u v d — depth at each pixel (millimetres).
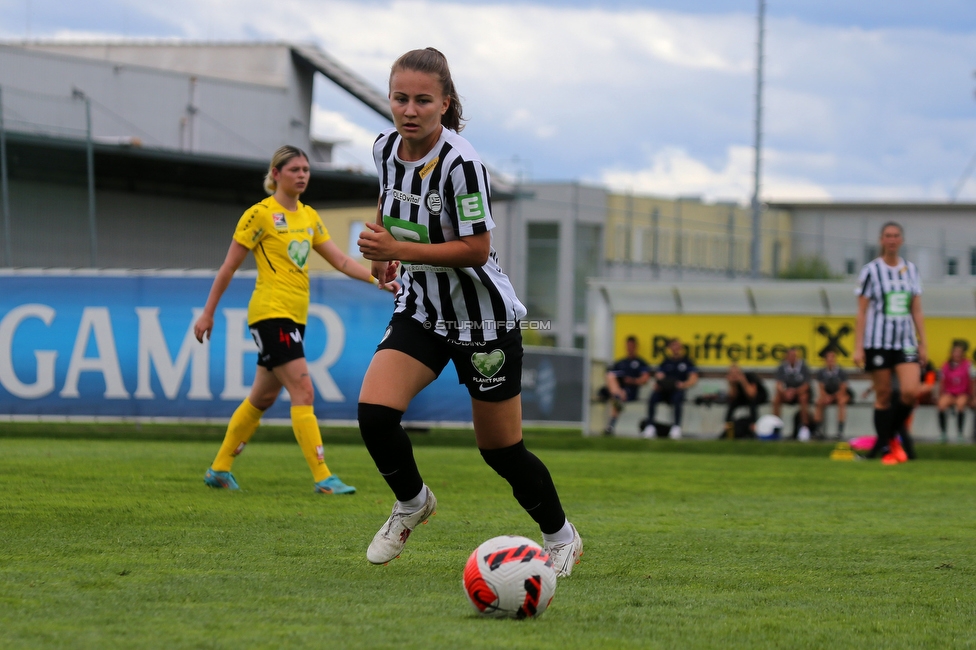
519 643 10625
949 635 11797
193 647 10148
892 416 41812
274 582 13906
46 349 50062
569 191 124562
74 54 119000
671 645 10859
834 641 11320
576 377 76188
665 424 57938
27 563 15016
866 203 142000
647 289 59219
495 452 14586
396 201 14031
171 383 50094
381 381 14031
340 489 25297
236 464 33656
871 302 40844
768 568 16219
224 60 113125
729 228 133000
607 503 25359
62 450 38625
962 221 138375
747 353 58781
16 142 82688
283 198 25234
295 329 25406
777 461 42219
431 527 19906
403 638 10703
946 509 25188
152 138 99438
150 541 17281
